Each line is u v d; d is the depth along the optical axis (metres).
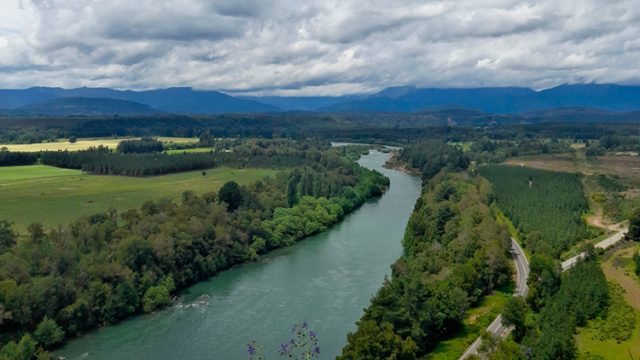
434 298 130.88
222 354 127.62
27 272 143.62
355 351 109.88
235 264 199.00
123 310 150.12
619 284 139.62
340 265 193.12
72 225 177.88
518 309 127.44
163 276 167.75
